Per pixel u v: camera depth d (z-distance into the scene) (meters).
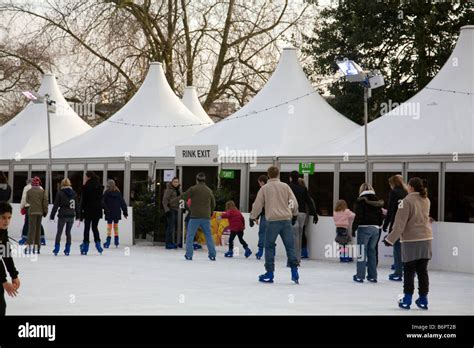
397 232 11.78
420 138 21.66
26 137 32.38
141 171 26.97
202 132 27.22
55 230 27.27
